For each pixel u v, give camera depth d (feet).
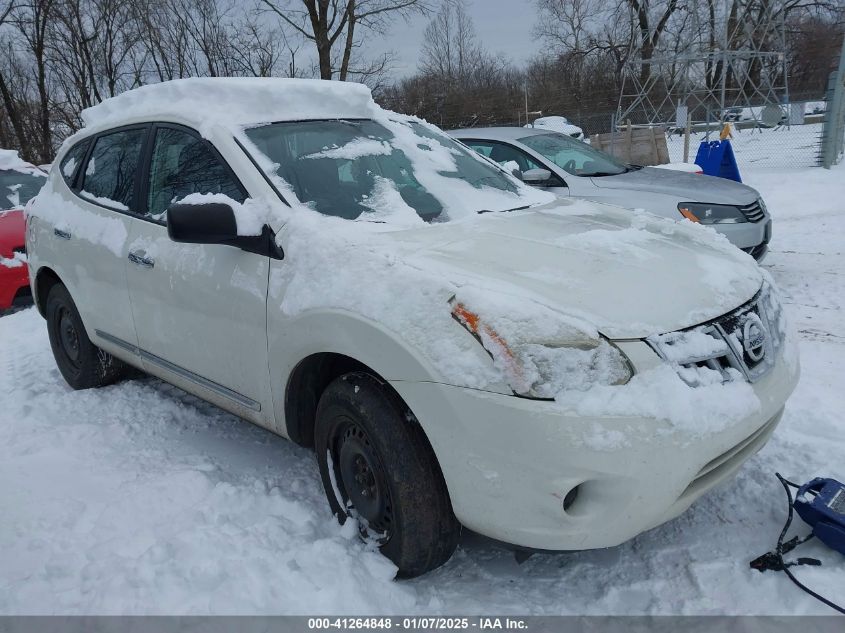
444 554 8.57
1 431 13.52
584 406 7.12
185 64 81.35
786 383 8.72
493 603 8.46
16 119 83.66
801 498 9.11
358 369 9.24
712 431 7.46
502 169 13.65
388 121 13.08
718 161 35.81
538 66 129.90
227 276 10.25
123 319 12.84
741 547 9.11
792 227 30.96
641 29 92.12
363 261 8.74
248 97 11.73
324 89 12.44
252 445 12.48
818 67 111.24
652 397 7.27
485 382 7.37
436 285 8.02
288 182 10.43
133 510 10.12
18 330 21.57
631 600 8.41
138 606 8.18
